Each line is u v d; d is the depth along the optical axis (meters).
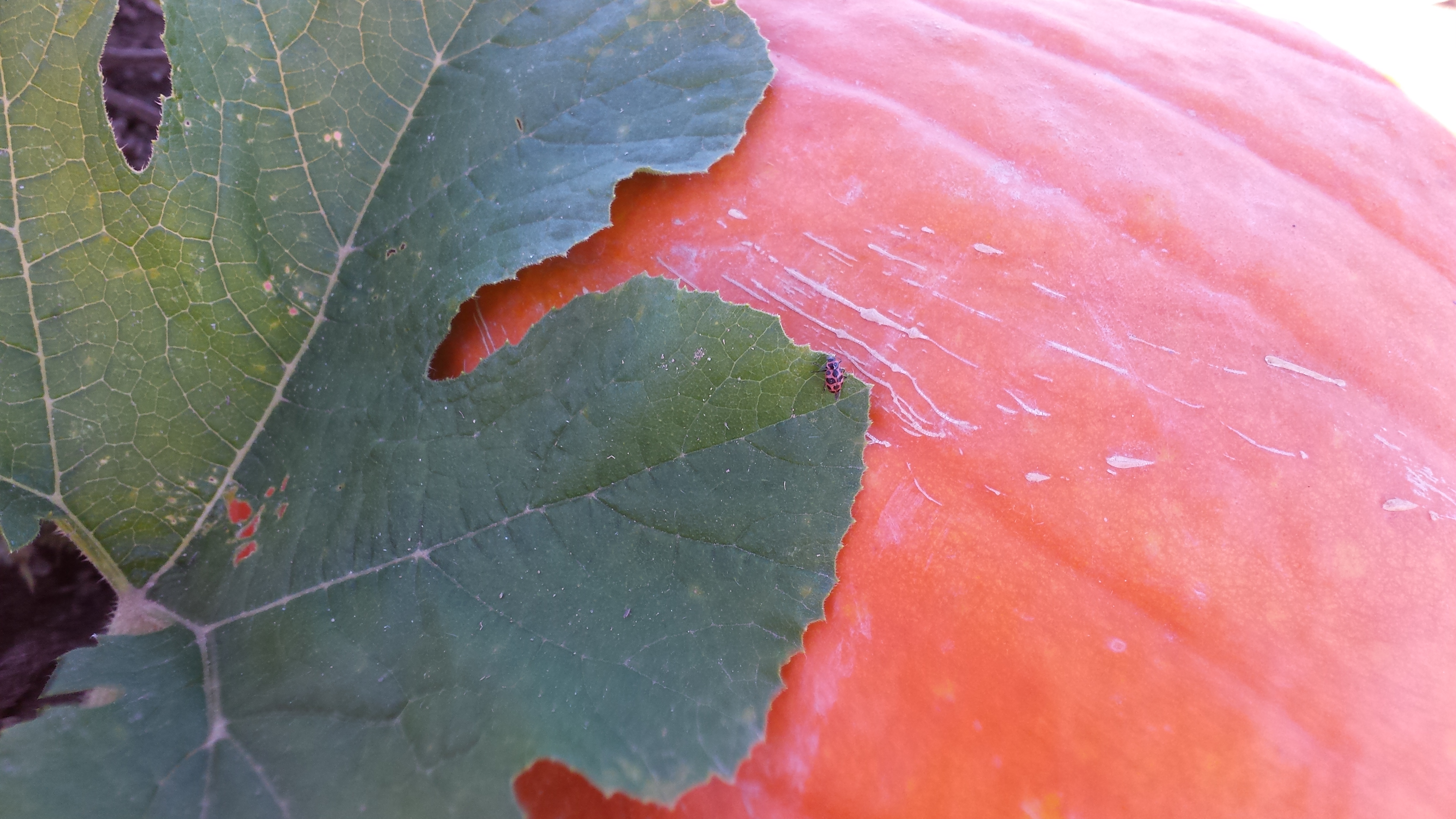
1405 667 0.15
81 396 0.16
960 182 0.17
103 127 0.16
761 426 0.15
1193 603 0.15
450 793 0.14
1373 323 0.17
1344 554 0.15
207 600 0.17
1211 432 0.16
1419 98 0.21
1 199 0.15
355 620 0.16
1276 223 0.18
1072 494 0.15
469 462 0.16
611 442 0.16
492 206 0.17
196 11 0.17
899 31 0.20
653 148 0.17
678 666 0.15
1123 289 0.17
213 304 0.17
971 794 0.15
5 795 0.14
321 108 0.17
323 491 0.17
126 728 0.15
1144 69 0.20
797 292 0.17
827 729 0.15
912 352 0.16
